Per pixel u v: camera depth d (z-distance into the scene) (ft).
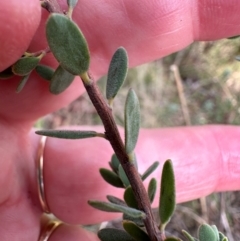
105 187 0.28
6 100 0.26
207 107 0.52
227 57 0.54
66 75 0.19
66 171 0.28
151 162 0.30
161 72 0.55
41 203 0.29
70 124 0.52
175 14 0.25
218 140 0.31
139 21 0.25
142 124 0.51
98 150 0.29
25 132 0.29
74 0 0.17
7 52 0.18
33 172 0.28
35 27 0.18
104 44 0.25
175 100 0.54
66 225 0.29
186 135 0.31
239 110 0.50
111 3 0.24
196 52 0.56
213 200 0.43
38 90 0.26
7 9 0.17
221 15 0.25
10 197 0.27
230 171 0.31
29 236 0.28
